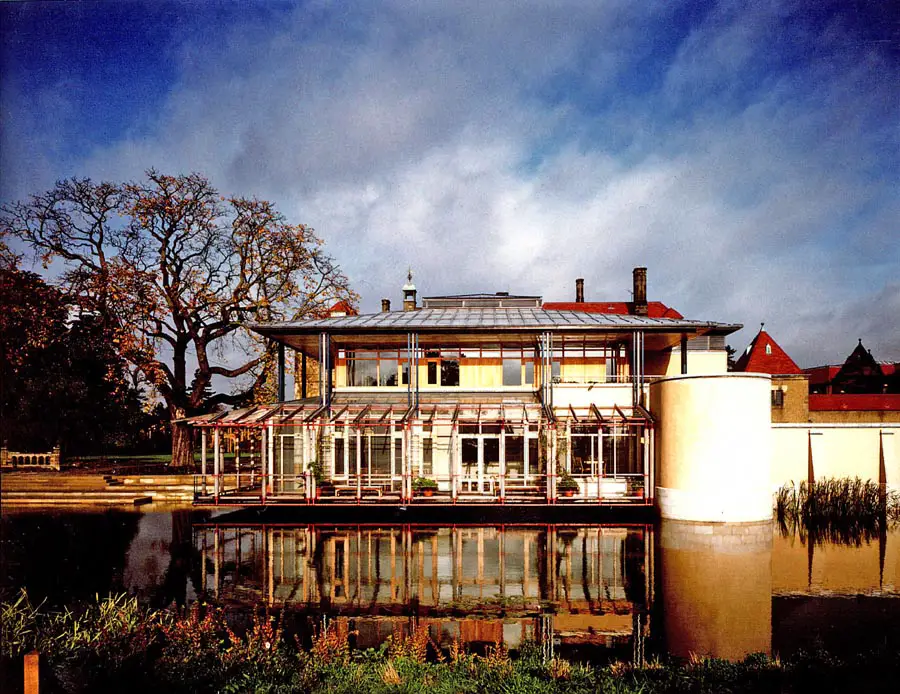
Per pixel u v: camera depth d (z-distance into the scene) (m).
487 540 15.88
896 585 11.84
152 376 29.22
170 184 30.34
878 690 6.64
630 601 10.90
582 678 7.33
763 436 18.14
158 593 11.47
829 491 20.06
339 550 14.91
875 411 30.66
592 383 22.75
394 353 26.56
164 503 23.88
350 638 9.17
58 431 35.09
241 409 21.73
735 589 11.59
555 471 20.12
